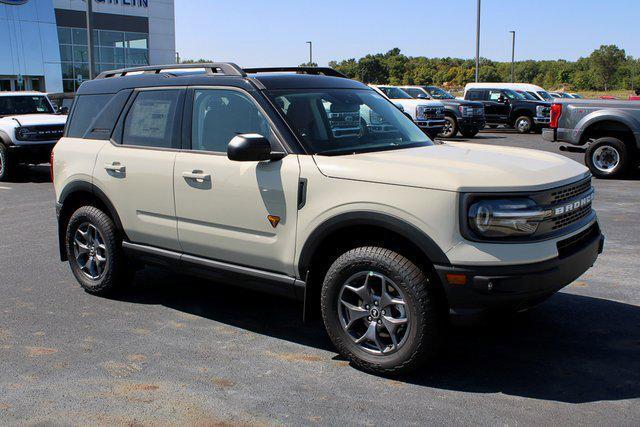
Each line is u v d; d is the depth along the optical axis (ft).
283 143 14.34
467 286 11.91
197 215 15.70
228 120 15.47
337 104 15.80
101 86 18.83
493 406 11.92
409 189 12.37
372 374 13.41
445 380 13.05
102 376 13.46
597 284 19.11
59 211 19.52
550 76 377.09
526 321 16.21
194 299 18.65
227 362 14.15
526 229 12.04
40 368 13.87
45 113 50.90
